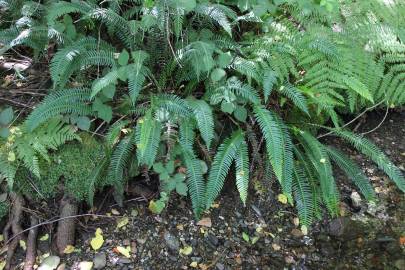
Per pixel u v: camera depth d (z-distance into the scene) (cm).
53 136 331
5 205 341
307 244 362
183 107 333
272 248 358
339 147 419
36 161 320
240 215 374
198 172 342
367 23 385
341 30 384
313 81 364
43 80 380
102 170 349
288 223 374
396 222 374
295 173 361
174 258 341
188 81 380
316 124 388
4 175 316
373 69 377
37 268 326
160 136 342
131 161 354
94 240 342
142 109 346
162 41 351
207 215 370
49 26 329
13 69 386
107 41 388
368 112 443
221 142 375
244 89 340
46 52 379
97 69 367
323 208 381
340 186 400
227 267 342
